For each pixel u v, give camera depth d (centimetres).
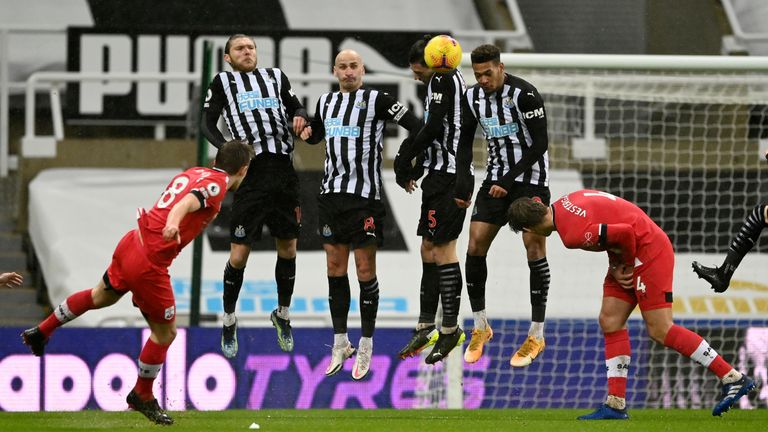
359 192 2669
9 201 4797
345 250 2720
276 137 2720
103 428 2338
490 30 5228
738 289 4281
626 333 2573
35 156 4659
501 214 2712
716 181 4247
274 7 5141
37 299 4519
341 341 2756
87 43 4962
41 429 2319
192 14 5116
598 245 2412
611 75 3719
